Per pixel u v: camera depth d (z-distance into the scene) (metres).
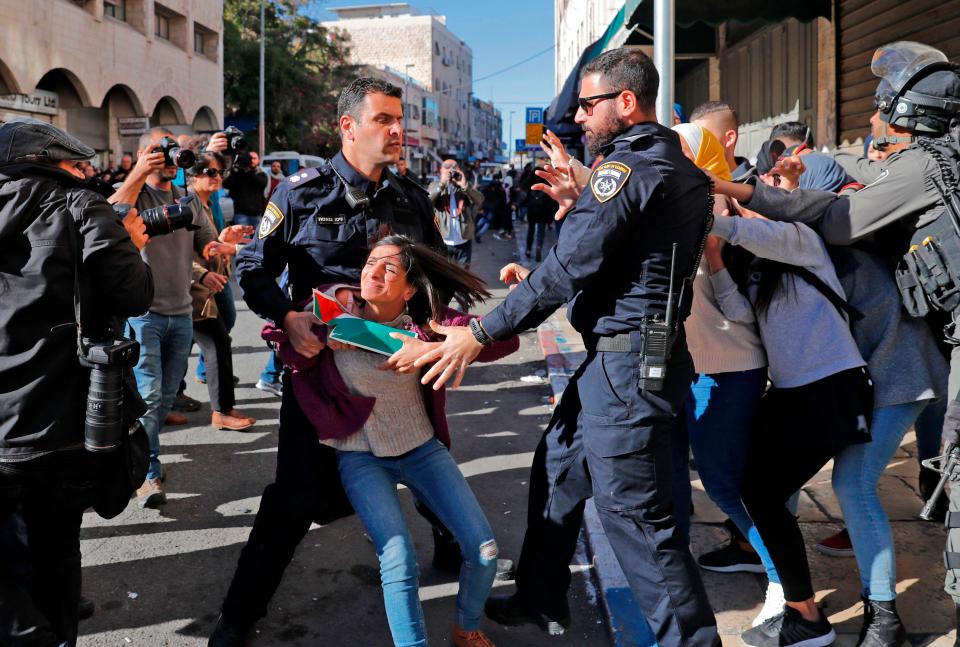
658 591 2.49
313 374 2.81
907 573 3.36
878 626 2.80
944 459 2.45
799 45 9.70
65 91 23.23
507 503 4.44
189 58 29.16
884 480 4.35
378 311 2.78
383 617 3.30
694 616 2.48
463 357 2.53
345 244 2.95
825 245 2.85
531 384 7.08
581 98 2.60
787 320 2.80
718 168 3.07
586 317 2.54
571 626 3.21
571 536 2.92
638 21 8.02
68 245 2.41
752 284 2.88
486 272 14.37
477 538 2.73
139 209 4.40
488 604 3.10
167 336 4.49
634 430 2.45
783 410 2.84
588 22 24.47
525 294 2.44
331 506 2.96
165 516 4.24
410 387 2.79
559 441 2.89
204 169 5.03
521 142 32.25
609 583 3.38
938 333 2.89
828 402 2.74
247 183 10.32
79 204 2.47
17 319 2.34
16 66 19.88
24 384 2.36
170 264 4.40
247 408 6.24
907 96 2.68
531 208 15.09
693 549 3.67
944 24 6.59
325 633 3.17
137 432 2.63
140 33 25.81
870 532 2.83
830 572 3.43
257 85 36.06
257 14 36.31
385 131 2.89
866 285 2.87
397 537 2.60
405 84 67.94
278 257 3.00
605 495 2.51
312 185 2.95
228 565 3.70
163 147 3.54
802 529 3.83
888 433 2.87
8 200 2.38
